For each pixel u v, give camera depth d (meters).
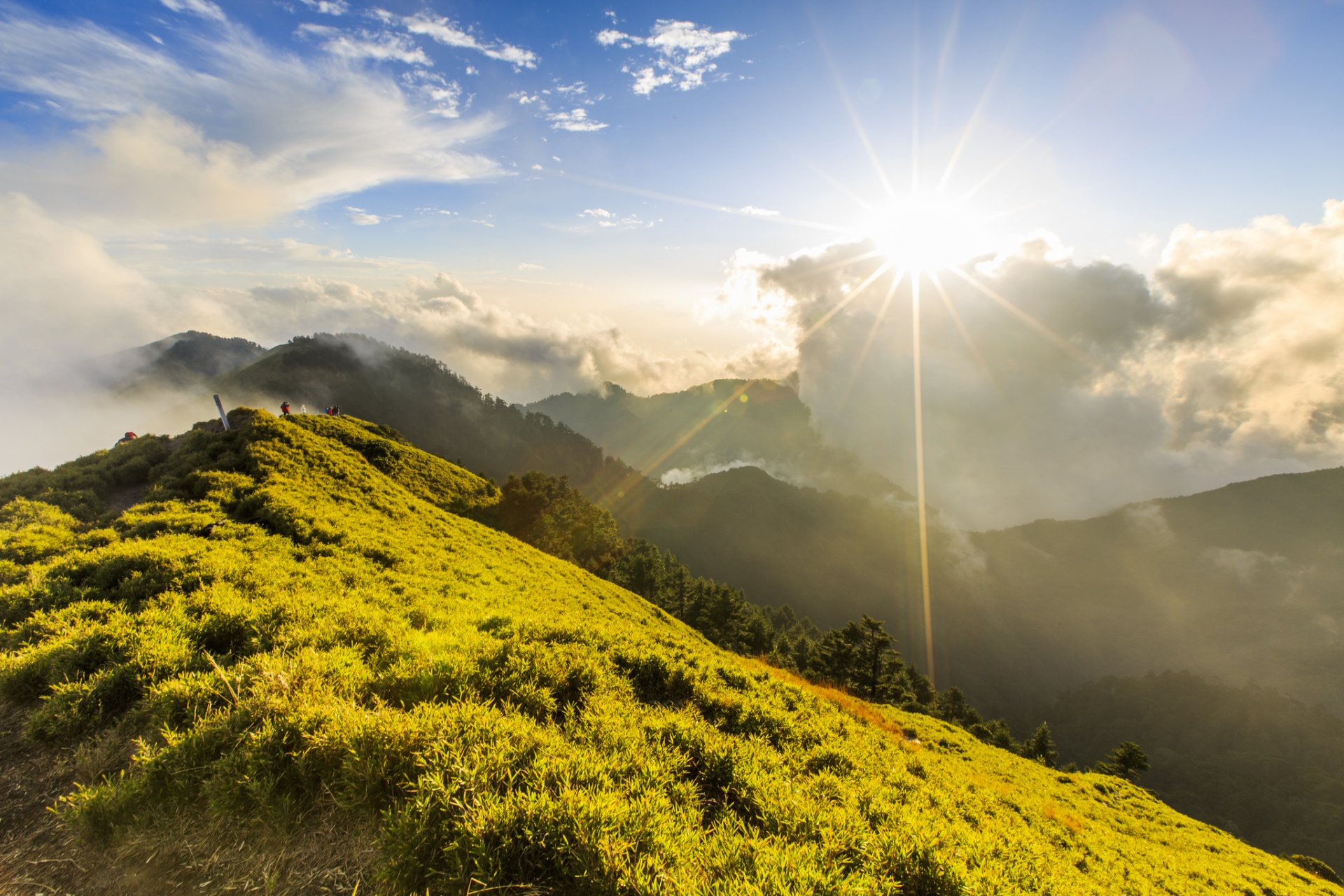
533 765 5.26
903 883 5.65
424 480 48.03
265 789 4.71
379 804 4.81
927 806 8.98
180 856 4.40
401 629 10.07
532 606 19.42
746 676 12.63
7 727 6.33
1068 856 11.48
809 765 8.80
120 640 7.76
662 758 6.71
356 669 7.16
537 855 4.32
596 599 31.09
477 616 13.43
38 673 7.04
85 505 22.88
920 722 30.47
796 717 10.94
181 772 4.95
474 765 5.04
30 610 10.13
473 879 4.04
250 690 6.11
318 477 29.52
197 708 5.91
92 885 4.20
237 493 23.08
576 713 7.86
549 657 8.94
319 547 17.72
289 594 11.52
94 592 10.77
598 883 4.12
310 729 5.32
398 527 26.19
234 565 12.80
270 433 32.69
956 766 15.92
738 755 7.32
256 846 4.48
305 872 4.25
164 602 10.12
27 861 4.41
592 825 4.52
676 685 10.58
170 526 17.31
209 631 8.75
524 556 34.28
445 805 4.49
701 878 4.47
